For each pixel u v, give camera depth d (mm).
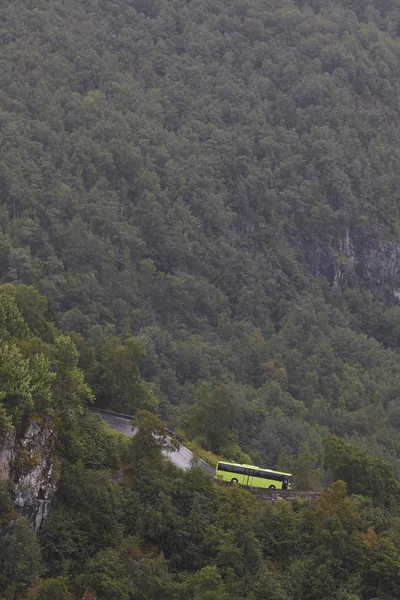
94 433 100375
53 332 113625
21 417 86500
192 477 100438
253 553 95750
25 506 86188
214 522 97125
